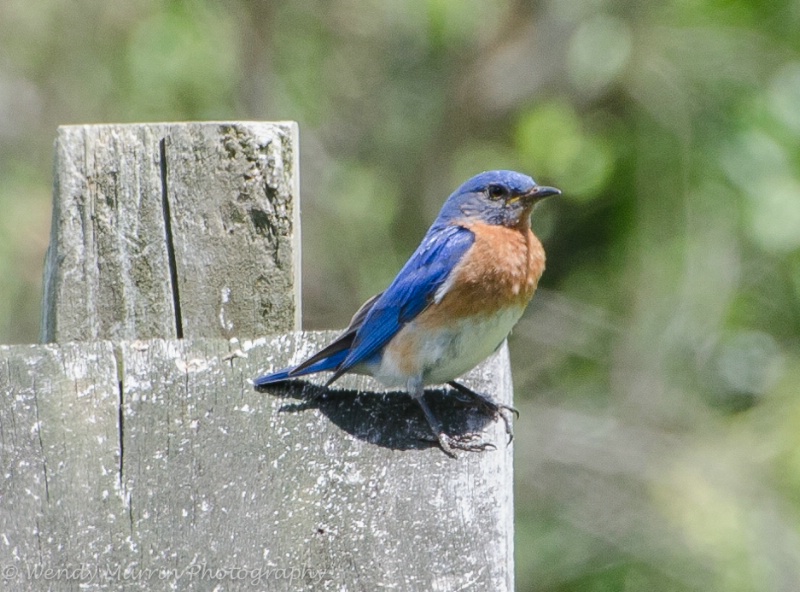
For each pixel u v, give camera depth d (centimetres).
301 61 1764
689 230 1661
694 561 1502
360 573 475
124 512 514
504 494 538
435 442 590
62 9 1712
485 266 671
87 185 692
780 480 1556
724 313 1636
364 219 1747
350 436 583
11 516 509
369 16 1748
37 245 1555
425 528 504
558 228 1831
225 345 651
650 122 1762
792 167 1625
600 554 1555
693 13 1736
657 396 1652
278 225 693
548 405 1697
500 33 1748
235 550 490
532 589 1559
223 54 1719
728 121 1708
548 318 1734
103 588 468
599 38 1708
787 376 1625
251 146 691
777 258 1662
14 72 1719
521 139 1662
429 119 1780
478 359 684
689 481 1555
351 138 1784
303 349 660
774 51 1723
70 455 550
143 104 1712
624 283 1762
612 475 1609
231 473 543
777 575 1473
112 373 615
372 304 695
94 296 691
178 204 692
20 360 619
